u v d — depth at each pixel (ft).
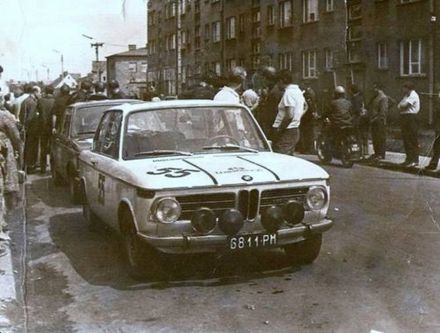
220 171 18.76
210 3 108.68
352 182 37.78
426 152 48.32
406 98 43.27
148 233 17.94
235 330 14.80
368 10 71.20
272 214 18.20
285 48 88.99
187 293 17.66
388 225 25.62
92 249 23.06
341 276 18.88
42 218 28.91
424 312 15.51
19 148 25.13
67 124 35.96
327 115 46.78
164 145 21.09
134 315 16.05
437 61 64.90
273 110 34.24
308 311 15.92
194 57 109.09
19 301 17.22
